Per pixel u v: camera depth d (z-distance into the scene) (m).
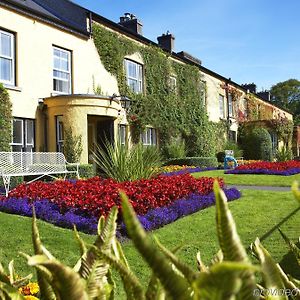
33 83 14.70
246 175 15.96
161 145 22.27
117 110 16.33
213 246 5.18
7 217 6.66
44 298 1.09
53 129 14.80
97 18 18.19
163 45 25.89
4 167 10.22
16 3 13.94
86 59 17.31
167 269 0.69
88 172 13.57
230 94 32.62
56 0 18.28
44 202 7.16
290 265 4.18
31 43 14.68
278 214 7.32
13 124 13.95
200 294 0.65
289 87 76.06
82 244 1.35
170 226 6.42
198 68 26.36
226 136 30.81
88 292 0.98
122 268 0.89
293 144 39.25
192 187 8.70
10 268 1.58
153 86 21.75
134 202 6.57
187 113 24.58
